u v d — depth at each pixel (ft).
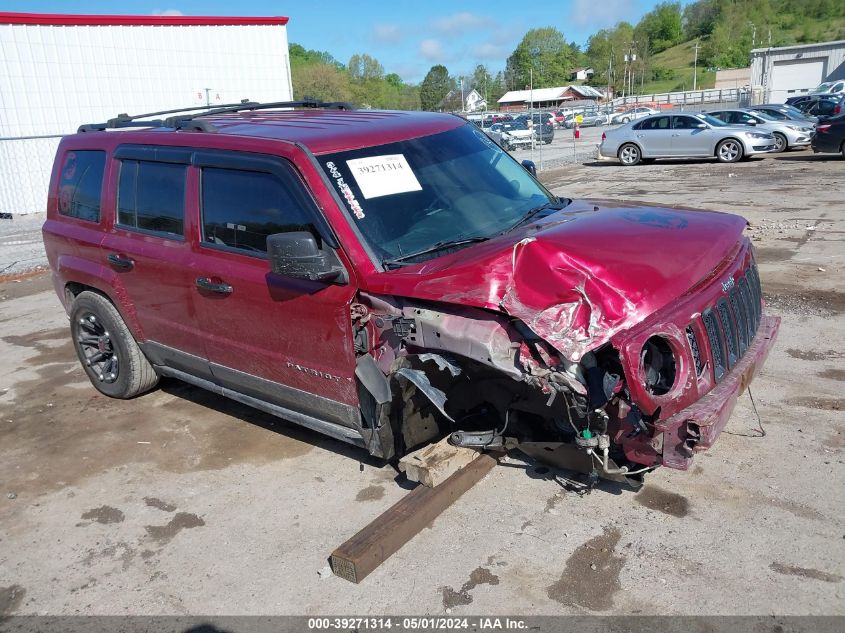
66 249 18.10
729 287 11.94
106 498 14.01
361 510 12.89
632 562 10.84
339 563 11.01
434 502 12.21
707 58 502.79
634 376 9.99
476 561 11.19
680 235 12.29
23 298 31.12
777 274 25.41
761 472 12.91
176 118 16.19
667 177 57.26
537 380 10.37
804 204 38.81
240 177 13.56
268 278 13.01
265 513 13.06
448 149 14.57
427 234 12.62
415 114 15.80
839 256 27.12
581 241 11.43
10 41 61.21
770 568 10.46
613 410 10.94
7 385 20.34
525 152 96.27
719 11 571.28
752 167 60.08
